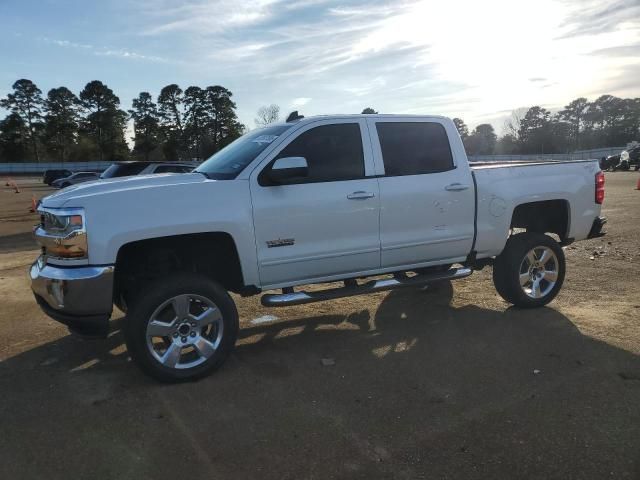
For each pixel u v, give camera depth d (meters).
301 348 5.03
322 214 4.77
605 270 7.70
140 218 4.12
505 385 4.09
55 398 4.05
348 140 4.99
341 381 4.25
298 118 5.28
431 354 4.77
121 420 3.68
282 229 4.63
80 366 4.71
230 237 4.49
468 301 6.43
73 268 4.00
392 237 5.12
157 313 4.19
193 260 4.88
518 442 3.28
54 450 3.31
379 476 2.98
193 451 3.27
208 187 4.39
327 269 4.91
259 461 3.15
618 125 105.50
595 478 2.92
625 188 22.06
